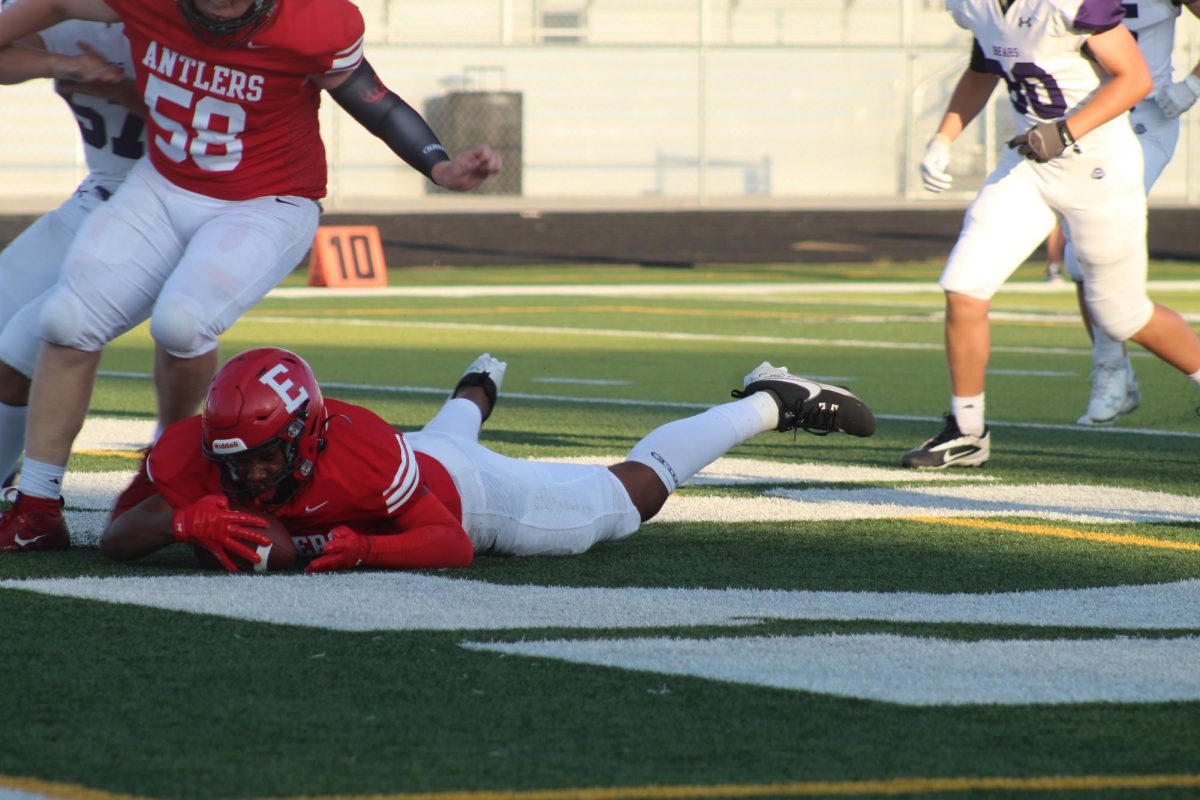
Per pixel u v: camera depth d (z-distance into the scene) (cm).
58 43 1482
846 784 814
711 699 963
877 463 2092
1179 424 2547
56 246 1570
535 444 2170
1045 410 2720
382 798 784
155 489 1352
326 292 5566
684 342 3897
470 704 947
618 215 7169
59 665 1020
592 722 914
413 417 2466
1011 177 2009
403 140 1413
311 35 1341
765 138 9025
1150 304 1933
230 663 1030
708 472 1983
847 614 1204
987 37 1967
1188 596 1288
